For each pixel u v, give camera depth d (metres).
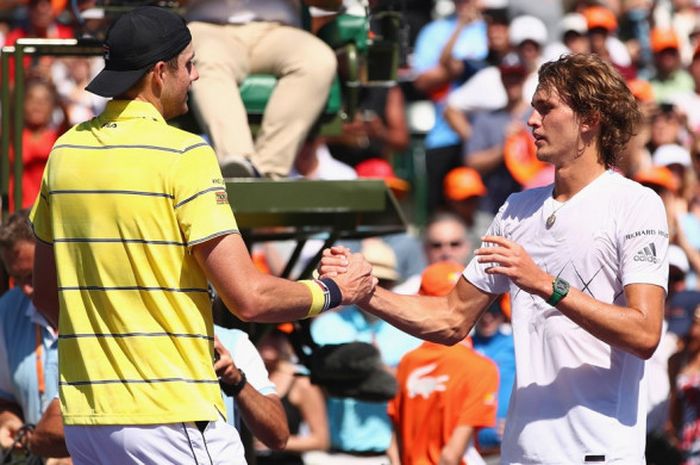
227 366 18.83
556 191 17.48
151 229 15.53
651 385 30.50
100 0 24.92
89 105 39.06
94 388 15.66
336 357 22.95
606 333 16.38
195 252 15.63
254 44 23.55
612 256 16.94
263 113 23.81
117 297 15.60
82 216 15.70
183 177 15.55
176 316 15.62
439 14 44.59
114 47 15.98
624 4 48.28
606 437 16.86
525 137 41.00
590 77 17.09
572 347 17.00
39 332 21.73
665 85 45.09
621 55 45.00
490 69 42.28
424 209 42.50
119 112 16.00
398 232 24.75
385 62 25.42
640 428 17.19
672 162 40.03
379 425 28.56
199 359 15.73
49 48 23.98
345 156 41.41
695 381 30.17
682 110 43.16
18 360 21.73
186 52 16.34
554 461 17.02
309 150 37.22
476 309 18.38
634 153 39.78
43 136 35.88
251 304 15.70
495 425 27.55
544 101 17.25
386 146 42.31
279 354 28.58
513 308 17.58
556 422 17.05
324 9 24.16
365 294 17.42
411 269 36.41
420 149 42.56
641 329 16.39
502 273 16.45
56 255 15.94
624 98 17.19
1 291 23.97
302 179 21.91
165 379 15.55
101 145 15.78
